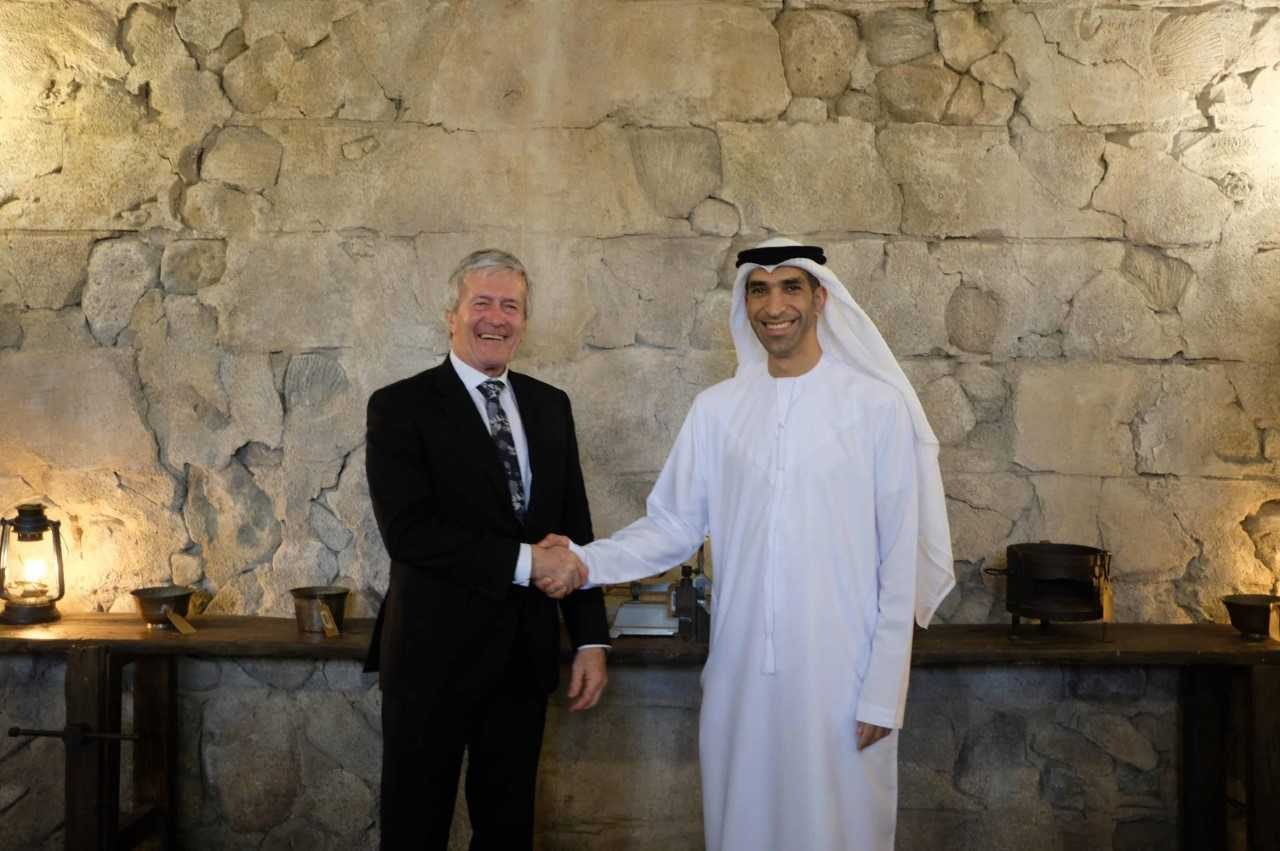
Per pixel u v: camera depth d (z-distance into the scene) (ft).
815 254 7.79
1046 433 10.16
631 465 10.27
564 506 8.65
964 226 10.14
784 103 10.16
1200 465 10.12
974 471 10.19
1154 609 10.16
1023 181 10.12
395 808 7.84
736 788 7.68
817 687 7.50
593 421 10.25
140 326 10.28
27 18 10.17
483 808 8.26
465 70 10.17
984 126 10.13
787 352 7.86
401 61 10.18
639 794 10.27
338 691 10.32
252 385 10.27
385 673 7.95
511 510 8.04
